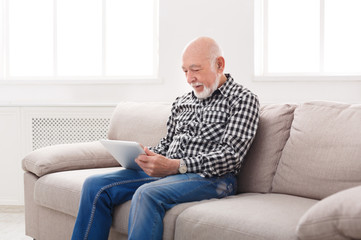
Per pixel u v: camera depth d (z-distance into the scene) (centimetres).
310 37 354
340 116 172
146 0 381
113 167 254
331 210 115
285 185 179
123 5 382
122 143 186
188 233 153
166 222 162
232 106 193
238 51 346
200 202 172
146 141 244
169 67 358
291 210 149
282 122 192
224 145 187
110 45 385
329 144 169
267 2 356
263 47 359
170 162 182
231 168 184
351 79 331
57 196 217
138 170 204
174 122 221
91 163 247
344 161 162
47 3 393
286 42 358
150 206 162
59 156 240
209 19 350
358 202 112
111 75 384
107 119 347
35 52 397
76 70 391
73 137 352
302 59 357
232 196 185
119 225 186
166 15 357
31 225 246
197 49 200
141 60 384
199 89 201
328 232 115
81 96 376
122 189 189
